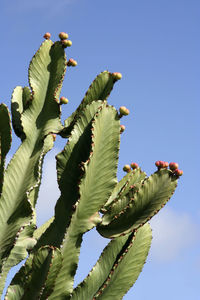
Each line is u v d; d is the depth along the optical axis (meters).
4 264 4.29
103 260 4.41
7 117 4.16
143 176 4.72
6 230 4.25
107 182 4.15
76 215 4.06
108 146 4.16
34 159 4.45
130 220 4.19
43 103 4.64
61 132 4.66
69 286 4.05
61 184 4.23
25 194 4.27
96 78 4.59
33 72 4.68
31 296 3.83
